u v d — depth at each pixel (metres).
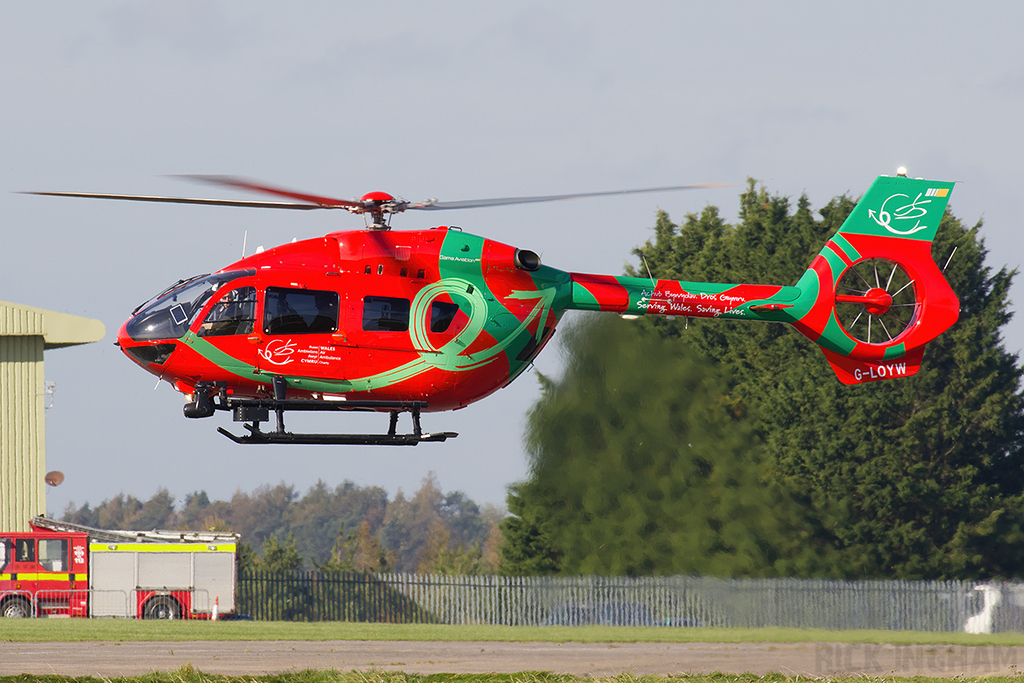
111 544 110.94
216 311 58.81
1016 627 108.88
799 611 114.06
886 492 150.00
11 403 125.62
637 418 134.88
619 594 120.31
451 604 122.31
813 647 68.62
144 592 111.19
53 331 126.81
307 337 59.16
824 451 150.50
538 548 134.38
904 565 148.12
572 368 135.75
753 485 137.38
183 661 54.34
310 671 50.31
